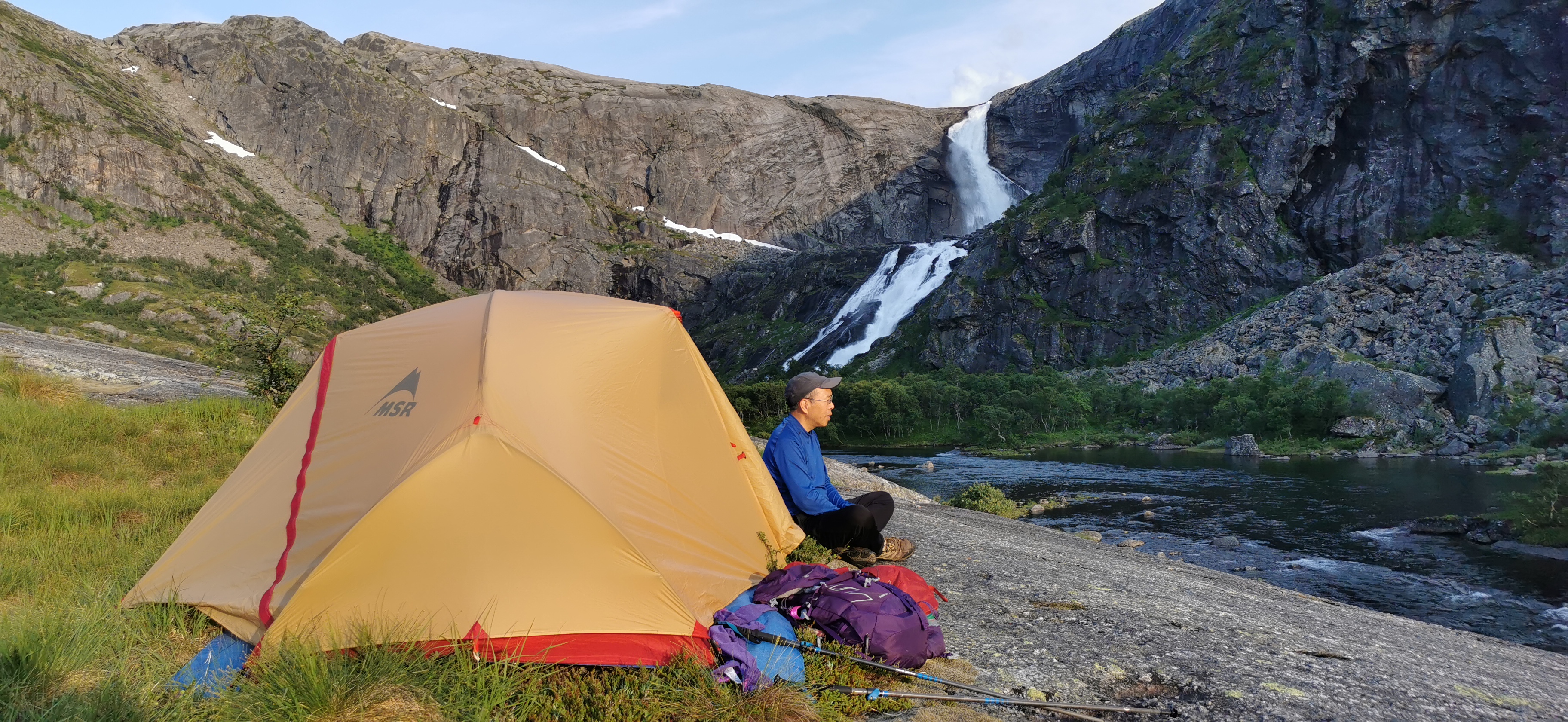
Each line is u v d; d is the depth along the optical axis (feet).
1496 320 193.88
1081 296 353.51
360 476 16.02
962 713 13.92
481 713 12.26
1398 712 15.19
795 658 14.69
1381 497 103.55
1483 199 286.87
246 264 521.24
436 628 14.21
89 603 16.58
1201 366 259.19
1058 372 325.62
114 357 89.15
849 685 14.42
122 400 59.16
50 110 531.50
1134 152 369.91
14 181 485.97
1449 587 56.44
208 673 13.48
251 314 54.54
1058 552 37.35
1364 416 191.42
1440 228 284.61
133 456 37.45
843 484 68.28
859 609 15.99
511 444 15.40
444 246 652.07
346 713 12.09
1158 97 384.27
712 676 13.92
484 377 16.47
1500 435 164.76
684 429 19.92
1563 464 89.86
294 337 56.59
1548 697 17.54
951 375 338.13
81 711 11.59
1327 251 313.32
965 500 90.12
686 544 17.28
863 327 486.79
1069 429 246.68
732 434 21.72
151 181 541.75
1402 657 20.26
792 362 512.22
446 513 14.83
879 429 286.66
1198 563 66.33
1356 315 236.84
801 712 13.02
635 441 18.08
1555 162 273.13
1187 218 332.80
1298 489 114.73
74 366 73.31
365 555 14.58
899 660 15.55
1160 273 336.08
